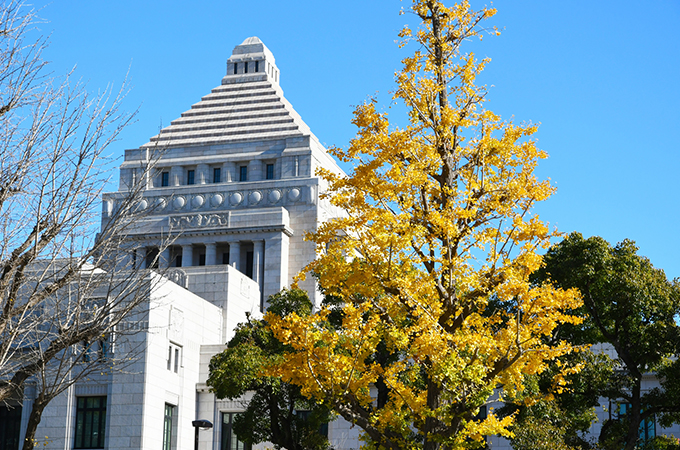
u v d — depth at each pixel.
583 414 40.84
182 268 73.06
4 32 18.80
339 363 21.23
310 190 89.50
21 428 54.44
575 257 41.50
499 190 22.02
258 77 109.38
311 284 86.06
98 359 22.00
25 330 19.73
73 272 19.59
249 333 45.31
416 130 22.72
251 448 59.78
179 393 59.59
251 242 87.88
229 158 95.00
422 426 22.64
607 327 42.84
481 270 21.69
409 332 21.25
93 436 54.28
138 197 22.02
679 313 41.56
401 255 21.53
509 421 21.52
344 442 53.78
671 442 40.47
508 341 21.53
